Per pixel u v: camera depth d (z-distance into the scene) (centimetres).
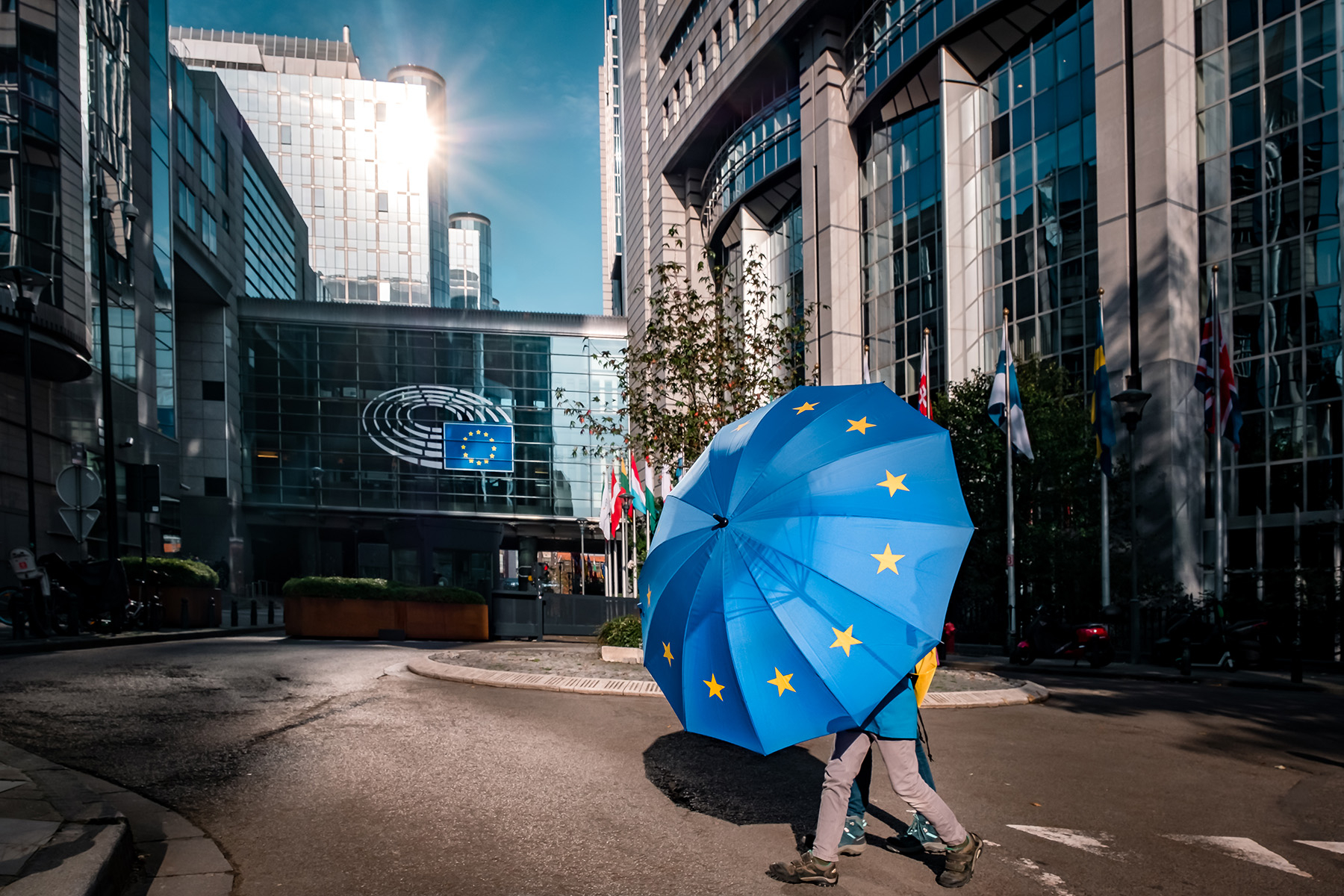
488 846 440
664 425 1454
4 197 2603
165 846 426
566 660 1225
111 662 1039
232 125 6412
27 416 1695
